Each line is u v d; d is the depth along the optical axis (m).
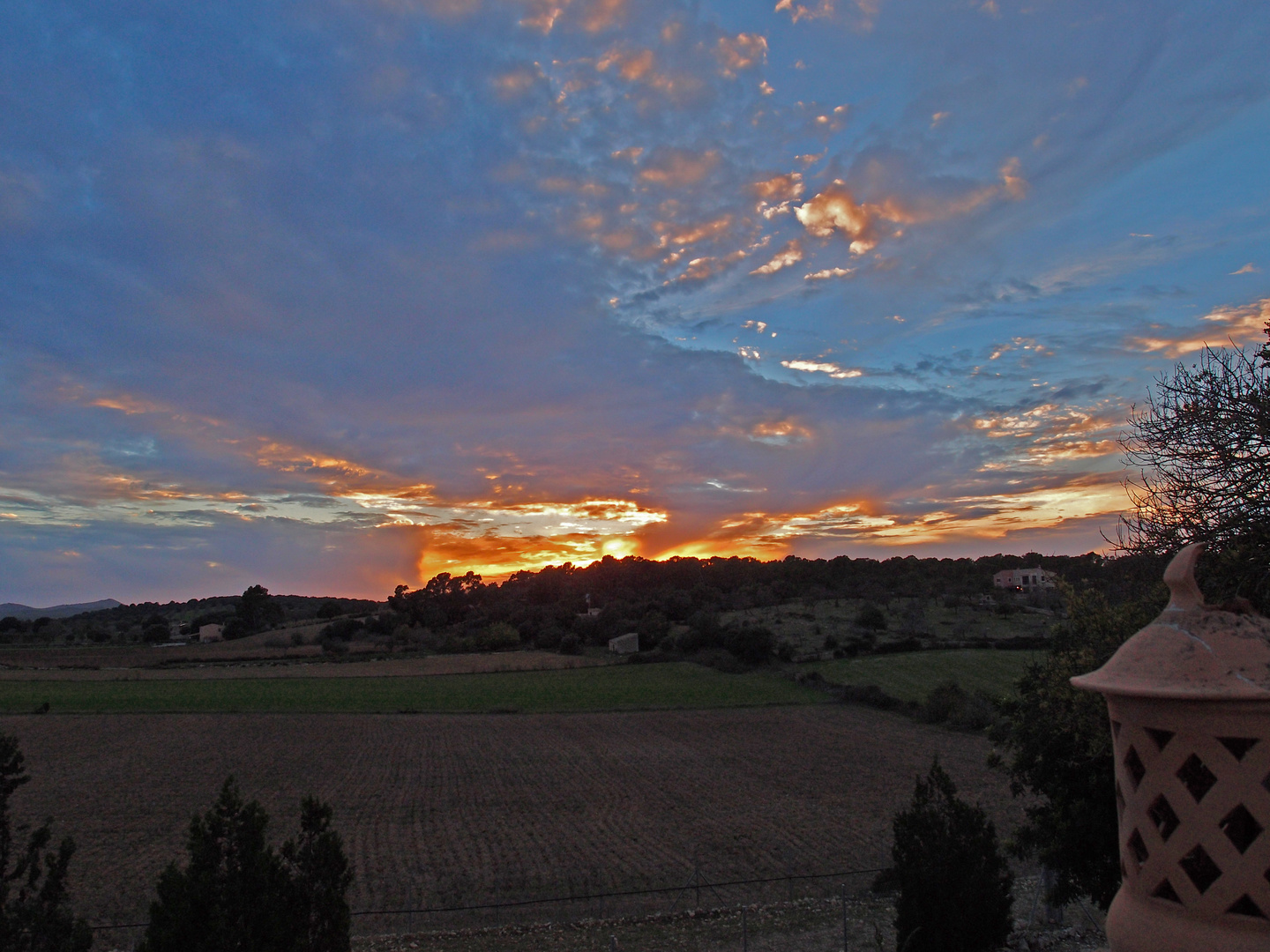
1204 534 10.77
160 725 60.38
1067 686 14.86
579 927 20.97
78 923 10.98
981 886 14.43
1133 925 3.12
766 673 76.81
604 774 44.00
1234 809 2.80
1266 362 10.68
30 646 125.88
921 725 55.94
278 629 140.62
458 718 63.84
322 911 11.78
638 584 136.12
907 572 123.31
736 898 24.30
